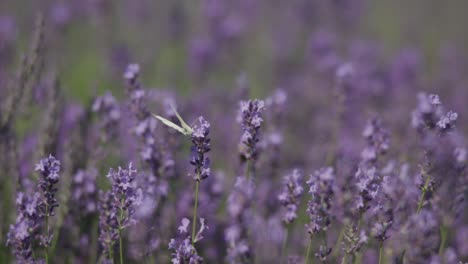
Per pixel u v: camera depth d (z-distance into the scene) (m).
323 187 1.22
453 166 1.28
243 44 2.82
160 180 1.37
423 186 1.25
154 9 3.01
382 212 1.23
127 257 1.36
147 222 1.33
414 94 2.21
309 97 2.19
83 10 2.70
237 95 1.73
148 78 2.41
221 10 2.74
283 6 3.13
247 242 1.32
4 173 1.45
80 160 1.47
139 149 1.38
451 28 3.68
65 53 2.48
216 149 1.71
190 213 1.45
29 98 1.53
